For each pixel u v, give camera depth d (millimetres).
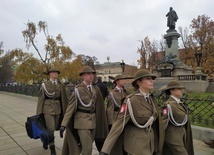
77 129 3369
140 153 2281
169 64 25234
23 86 21766
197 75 22391
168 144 2918
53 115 4535
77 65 23672
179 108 2941
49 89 4562
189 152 3064
